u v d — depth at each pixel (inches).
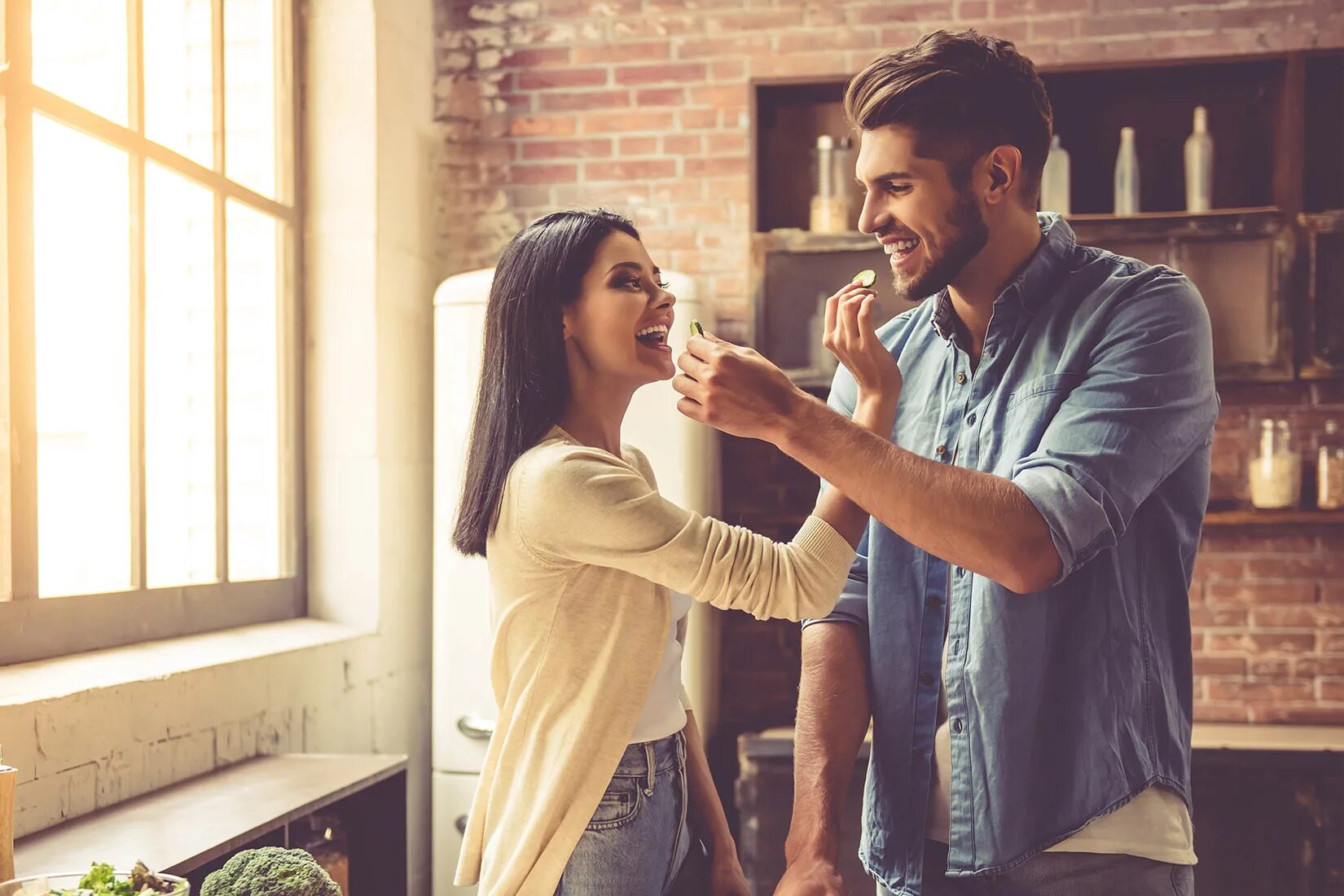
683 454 114.6
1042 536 43.6
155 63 93.0
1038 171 51.9
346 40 121.3
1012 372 51.8
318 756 90.3
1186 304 48.5
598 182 136.4
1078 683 48.0
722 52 134.6
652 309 52.5
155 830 67.2
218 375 102.0
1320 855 104.6
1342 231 113.9
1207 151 118.7
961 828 49.8
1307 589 124.1
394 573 123.3
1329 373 114.1
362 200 120.6
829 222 124.3
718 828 58.4
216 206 102.3
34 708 67.0
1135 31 126.8
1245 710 124.5
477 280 118.1
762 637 131.7
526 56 138.1
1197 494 50.4
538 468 48.1
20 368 75.2
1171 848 47.4
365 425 119.4
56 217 80.0
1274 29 124.6
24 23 75.9
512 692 49.8
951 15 130.1
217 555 102.0
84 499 83.0
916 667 53.2
